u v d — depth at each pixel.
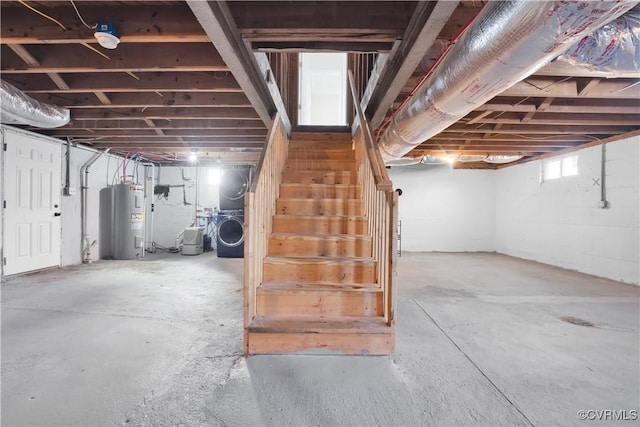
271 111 3.49
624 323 2.64
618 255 4.26
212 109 3.70
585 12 1.12
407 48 2.11
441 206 7.24
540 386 1.73
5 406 1.52
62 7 2.03
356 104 3.70
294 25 2.01
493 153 5.70
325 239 2.71
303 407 1.55
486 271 4.88
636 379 1.80
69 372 1.82
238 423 1.44
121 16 2.02
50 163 4.68
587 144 4.78
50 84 2.96
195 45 2.45
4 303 3.07
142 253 6.16
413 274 4.64
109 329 2.44
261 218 2.46
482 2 2.11
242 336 2.34
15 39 2.07
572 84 2.83
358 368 1.90
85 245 5.38
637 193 4.03
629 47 1.69
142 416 1.47
